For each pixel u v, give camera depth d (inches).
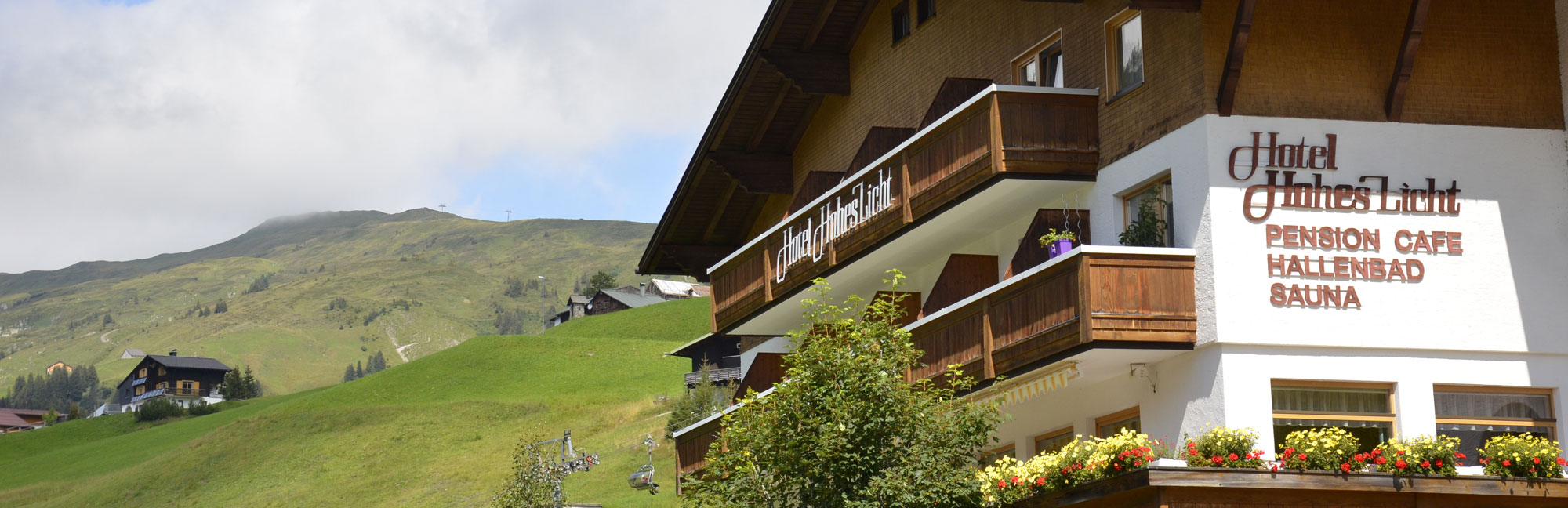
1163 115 743.7
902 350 743.7
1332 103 722.2
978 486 697.0
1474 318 716.7
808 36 1104.2
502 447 3297.2
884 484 676.1
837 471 691.4
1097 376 782.5
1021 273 749.3
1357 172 718.5
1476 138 737.0
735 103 1154.0
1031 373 749.9
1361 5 733.9
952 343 818.2
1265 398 689.0
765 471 735.7
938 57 995.3
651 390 3779.5
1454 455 631.8
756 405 753.0
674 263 1326.3
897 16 1061.8
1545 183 740.0
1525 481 636.1
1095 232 794.8
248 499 3240.7
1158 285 702.5
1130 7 724.0
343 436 3619.6
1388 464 626.8
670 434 2736.2
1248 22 692.7
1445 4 751.1
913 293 1013.8
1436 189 725.9
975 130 809.5
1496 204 732.0
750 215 1285.7
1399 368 706.8
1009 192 812.6
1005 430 923.4
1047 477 690.2
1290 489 613.6
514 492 1867.6
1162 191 748.6
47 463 4259.4
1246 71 716.0
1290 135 714.2
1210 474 608.1
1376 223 716.7
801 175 1198.3
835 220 970.1
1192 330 703.1
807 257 1006.4
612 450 2859.3
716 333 1165.1
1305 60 724.0
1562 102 752.3
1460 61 745.0
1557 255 734.5
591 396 3742.6
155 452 4148.6
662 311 6200.8
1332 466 620.7
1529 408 728.3
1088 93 802.8
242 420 3860.7
